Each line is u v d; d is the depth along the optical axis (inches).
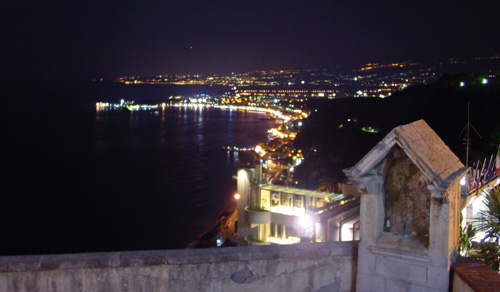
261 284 187.8
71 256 181.8
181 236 1556.3
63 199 2165.4
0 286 177.8
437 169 165.3
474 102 1926.7
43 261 178.2
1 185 2474.2
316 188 1560.0
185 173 2775.6
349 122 2522.1
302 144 2655.0
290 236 924.6
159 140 4534.9
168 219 1774.1
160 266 182.5
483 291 145.0
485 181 408.2
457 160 186.7
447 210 165.0
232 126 6215.6
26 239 1578.5
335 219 659.4
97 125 6151.6
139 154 3602.4
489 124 1691.7
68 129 5521.7
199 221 1732.3
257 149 3171.8
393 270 175.9
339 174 1740.9
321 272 190.4
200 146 4042.8
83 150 3806.6
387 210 186.9
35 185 2482.8
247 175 1024.9
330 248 191.0
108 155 3548.2
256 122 6953.7
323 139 2450.8
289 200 964.6
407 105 2347.4
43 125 5949.8
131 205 2028.8
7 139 4451.3
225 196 2138.3
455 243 178.2
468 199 356.8
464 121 1803.6
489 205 243.8
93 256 182.2
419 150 168.9
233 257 185.8
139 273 181.9
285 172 2060.8
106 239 1565.0
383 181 185.0
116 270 180.9
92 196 2217.0
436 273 167.0
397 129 170.4
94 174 2785.4
